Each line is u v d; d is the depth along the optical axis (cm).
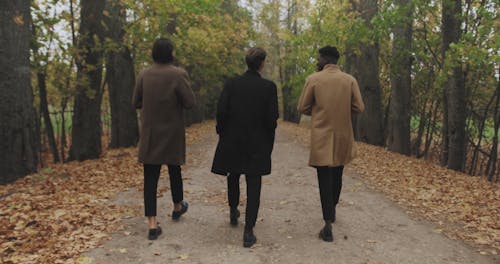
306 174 778
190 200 545
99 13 1054
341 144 383
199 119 3069
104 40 1070
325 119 381
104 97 2412
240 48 3103
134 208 490
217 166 376
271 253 351
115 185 639
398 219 468
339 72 390
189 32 1595
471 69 1038
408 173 815
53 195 547
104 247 358
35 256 332
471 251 367
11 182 680
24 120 704
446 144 1179
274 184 679
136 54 1417
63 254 337
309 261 335
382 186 671
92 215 450
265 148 371
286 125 3086
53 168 849
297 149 1256
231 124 372
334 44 1655
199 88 2756
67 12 1179
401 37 1295
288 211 496
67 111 1719
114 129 1377
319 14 1775
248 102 366
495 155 1599
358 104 386
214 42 1978
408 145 1372
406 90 1359
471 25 1009
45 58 1143
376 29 1115
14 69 684
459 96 1012
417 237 403
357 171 825
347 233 411
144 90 379
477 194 608
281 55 3472
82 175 735
